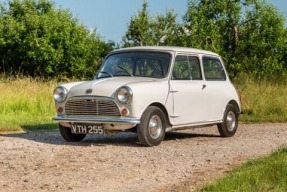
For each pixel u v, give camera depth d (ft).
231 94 44.04
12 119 56.24
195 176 27.14
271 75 89.20
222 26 91.15
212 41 88.74
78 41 120.26
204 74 41.83
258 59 89.35
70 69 120.37
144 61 39.47
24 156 32.71
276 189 22.81
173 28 101.35
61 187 24.77
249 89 68.95
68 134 39.32
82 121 36.91
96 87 36.88
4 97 63.26
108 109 36.32
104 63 41.04
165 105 37.70
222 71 44.29
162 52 39.58
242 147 37.04
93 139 41.65
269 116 62.03
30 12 121.70
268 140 41.19
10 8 123.44
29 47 116.47
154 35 105.19
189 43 89.81
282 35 91.04
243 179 24.08
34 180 26.17
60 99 37.99
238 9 90.07
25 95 64.75
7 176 27.07
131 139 41.70
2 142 39.11
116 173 27.84
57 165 29.76
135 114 35.96
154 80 38.19
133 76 39.22
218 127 43.34
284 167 25.84
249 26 91.15
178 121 38.73
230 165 29.99
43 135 44.39
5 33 117.29
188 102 39.55
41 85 72.13
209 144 38.70
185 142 39.91
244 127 52.06
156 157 32.50
